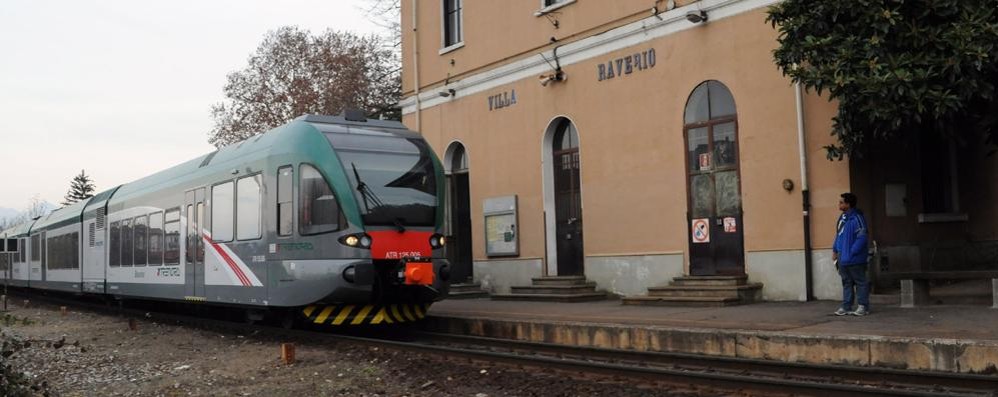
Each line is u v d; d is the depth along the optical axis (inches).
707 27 549.0
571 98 643.5
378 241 467.2
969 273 422.6
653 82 582.6
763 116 518.3
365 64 1222.9
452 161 774.5
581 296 600.4
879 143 497.7
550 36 659.4
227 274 544.1
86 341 537.0
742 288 507.5
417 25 805.2
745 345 379.2
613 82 610.5
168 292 638.5
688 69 560.1
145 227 692.7
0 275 1305.4
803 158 496.4
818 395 279.0
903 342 331.0
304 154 482.0
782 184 508.4
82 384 372.8
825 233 489.1
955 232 532.1
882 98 402.6
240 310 629.9
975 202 536.7
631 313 493.0
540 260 665.6
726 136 542.9
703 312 475.2
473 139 735.7
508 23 698.8
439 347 411.5
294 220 480.4
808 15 430.6
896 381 306.2
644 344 419.2
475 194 732.0
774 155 512.7
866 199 487.2
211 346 490.0
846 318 410.6
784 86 507.5
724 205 543.2
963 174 538.6
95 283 815.1
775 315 437.7
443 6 777.6
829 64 417.1
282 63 1250.6
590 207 627.2
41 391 331.9
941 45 395.2
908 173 512.1
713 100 550.9
